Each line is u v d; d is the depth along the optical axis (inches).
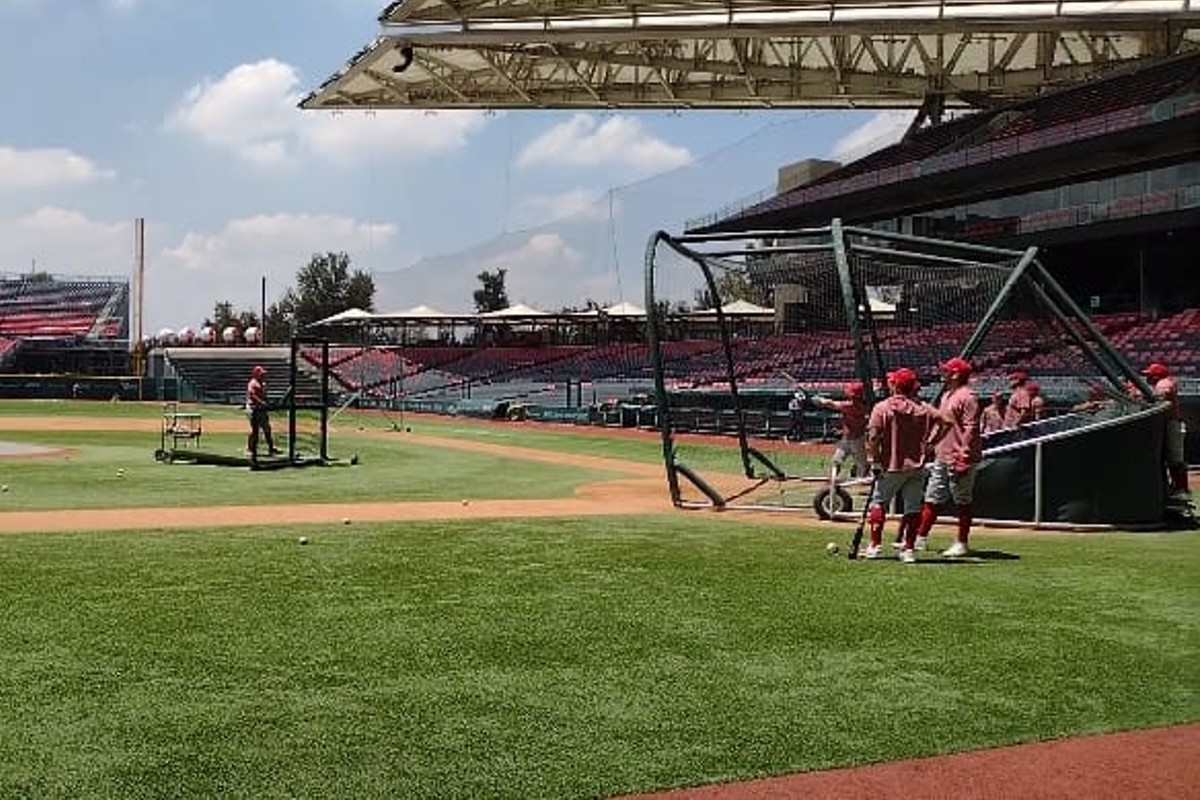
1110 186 1647.4
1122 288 1684.3
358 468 923.4
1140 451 530.0
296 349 1034.1
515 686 247.3
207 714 224.7
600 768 198.2
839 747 210.8
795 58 1927.9
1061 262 1740.9
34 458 947.3
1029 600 345.1
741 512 604.4
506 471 912.3
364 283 4146.2
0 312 3395.7
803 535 499.2
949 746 212.2
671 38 1390.3
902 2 1250.0
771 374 1550.2
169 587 354.9
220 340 3184.1
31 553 421.7
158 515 556.4
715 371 1796.3
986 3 1224.8
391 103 2009.1
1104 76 1875.0
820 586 366.9
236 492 690.8
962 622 313.6
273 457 938.7
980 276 721.6
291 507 605.3
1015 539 488.7
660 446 1280.8
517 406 1956.2
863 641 291.1
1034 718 229.0
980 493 537.0
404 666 262.5
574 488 762.8
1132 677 258.7
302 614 317.1
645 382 2143.2
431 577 378.9
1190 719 229.9
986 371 1188.5
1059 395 1064.2
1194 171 1524.4
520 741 211.5
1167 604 339.6
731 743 212.1
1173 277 1571.1
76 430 1384.1
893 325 1267.2
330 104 1998.0
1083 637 296.5
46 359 3016.7
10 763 195.6
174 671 255.6
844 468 928.3
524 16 1440.7
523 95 1950.1
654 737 214.8
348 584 363.9
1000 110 1994.3
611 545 460.4
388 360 2807.6
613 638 292.5
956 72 2054.6
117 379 2588.6
